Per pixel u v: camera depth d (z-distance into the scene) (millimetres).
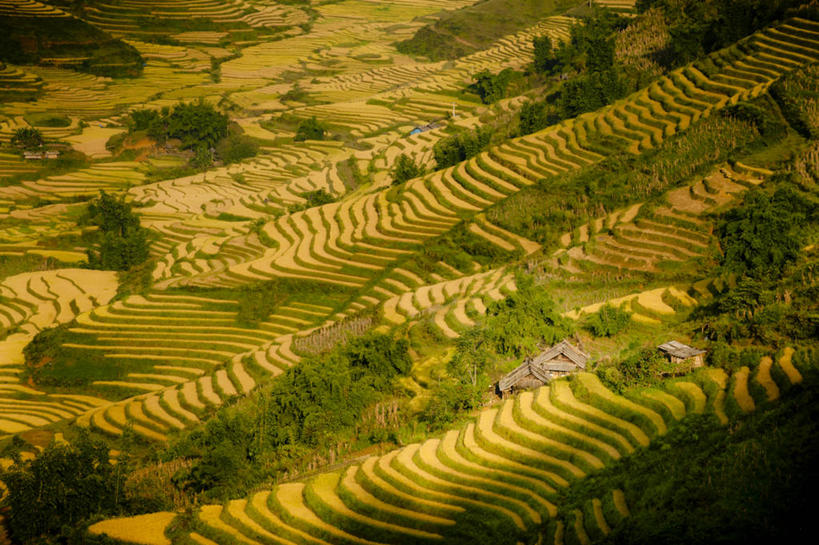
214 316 91188
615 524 35375
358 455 52031
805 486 32844
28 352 90500
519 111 137875
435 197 101500
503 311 62375
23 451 69188
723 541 31250
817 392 40031
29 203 149625
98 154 171125
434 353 64250
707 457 37938
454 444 47406
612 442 43500
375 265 91500
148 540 42781
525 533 37656
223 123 173875
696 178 77062
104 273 117375
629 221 74375
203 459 52438
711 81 96000
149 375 83312
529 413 47875
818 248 59031
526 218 86500
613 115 100938
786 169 71875
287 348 78125
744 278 57281
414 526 40094
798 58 92688
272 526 42562
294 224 109625
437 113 170500
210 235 124812
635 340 56312
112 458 65812
